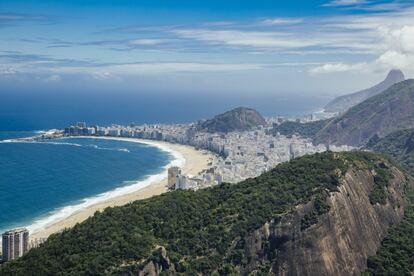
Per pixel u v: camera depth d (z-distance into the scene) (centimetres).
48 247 14938
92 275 13575
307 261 15775
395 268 16375
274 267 15875
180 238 15975
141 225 16212
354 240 17000
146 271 14338
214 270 15400
